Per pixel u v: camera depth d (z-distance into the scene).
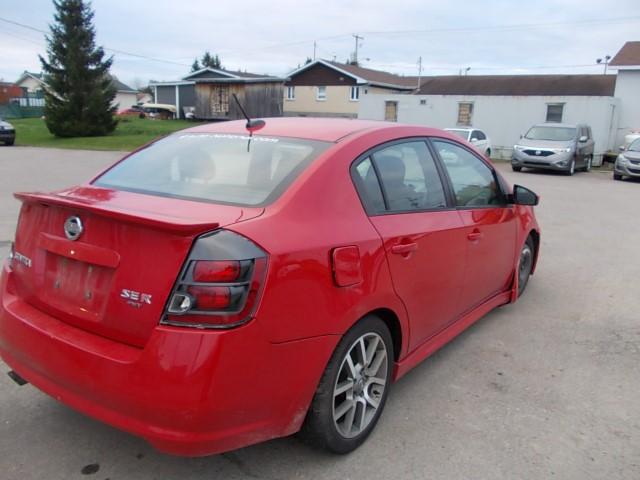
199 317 2.22
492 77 43.28
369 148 3.16
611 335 4.67
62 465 2.78
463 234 3.72
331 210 2.75
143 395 2.24
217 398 2.22
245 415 2.34
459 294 3.84
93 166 18.02
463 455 2.97
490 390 3.68
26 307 2.79
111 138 32.88
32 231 2.81
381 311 3.04
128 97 82.62
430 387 3.70
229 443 2.34
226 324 2.22
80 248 2.51
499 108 26.97
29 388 3.48
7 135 27.69
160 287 2.28
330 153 2.94
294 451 2.95
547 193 14.52
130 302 2.35
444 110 28.31
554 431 3.22
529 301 5.49
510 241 4.59
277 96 42.25
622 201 13.25
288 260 2.40
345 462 2.87
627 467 2.91
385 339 3.07
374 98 29.83
